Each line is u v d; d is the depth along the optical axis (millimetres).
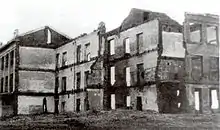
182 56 30609
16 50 33375
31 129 25516
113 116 28641
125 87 32125
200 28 31750
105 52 33312
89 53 33812
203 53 31453
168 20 30438
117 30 32906
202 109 30750
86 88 33094
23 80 33750
